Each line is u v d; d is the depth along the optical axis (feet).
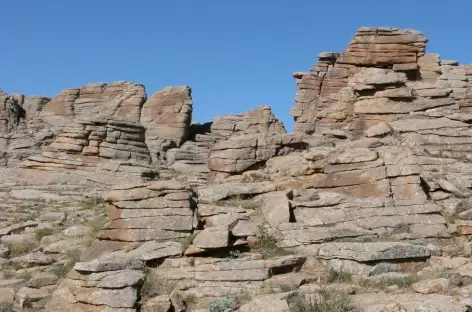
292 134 92.58
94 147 131.13
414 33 124.16
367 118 104.99
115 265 53.98
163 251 58.75
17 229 81.76
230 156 89.56
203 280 54.95
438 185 72.54
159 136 180.14
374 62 125.90
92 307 50.70
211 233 58.90
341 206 67.15
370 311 43.27
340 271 55.52
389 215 65.00
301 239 61.21
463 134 87.15
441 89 104.22
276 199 68.39
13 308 54.65
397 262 55.72
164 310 49.44
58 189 113.39
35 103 205.26
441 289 47.83
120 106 192.03
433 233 62.54
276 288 52.95
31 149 172.55
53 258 67.87
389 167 70.38
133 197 63.82
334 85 134.00
